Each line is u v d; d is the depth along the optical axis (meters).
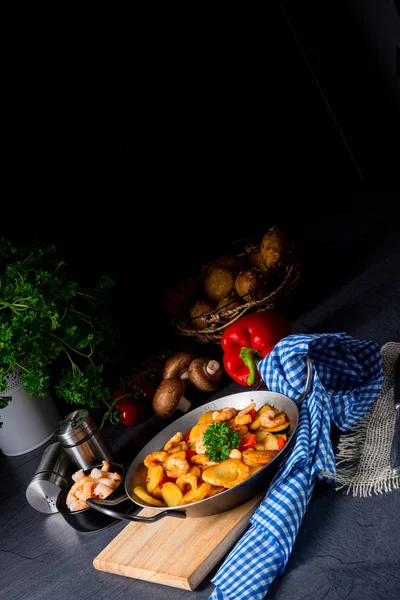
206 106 2.50
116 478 1.27
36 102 2.17
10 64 2.13
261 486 1.09
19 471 1.60
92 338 1.49
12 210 2.15
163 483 1.13
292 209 2.65
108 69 2.29
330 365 1.24
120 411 1.61
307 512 1.07
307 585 0.94
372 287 1.76
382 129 2.71
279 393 1.24
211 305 1.72
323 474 1.08
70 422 1.38
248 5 2.49
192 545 1.06
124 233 2.34
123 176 2.34
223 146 2.55
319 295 1.85
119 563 1.09
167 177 2.44
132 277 2.32
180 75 2.44
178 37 2.42
